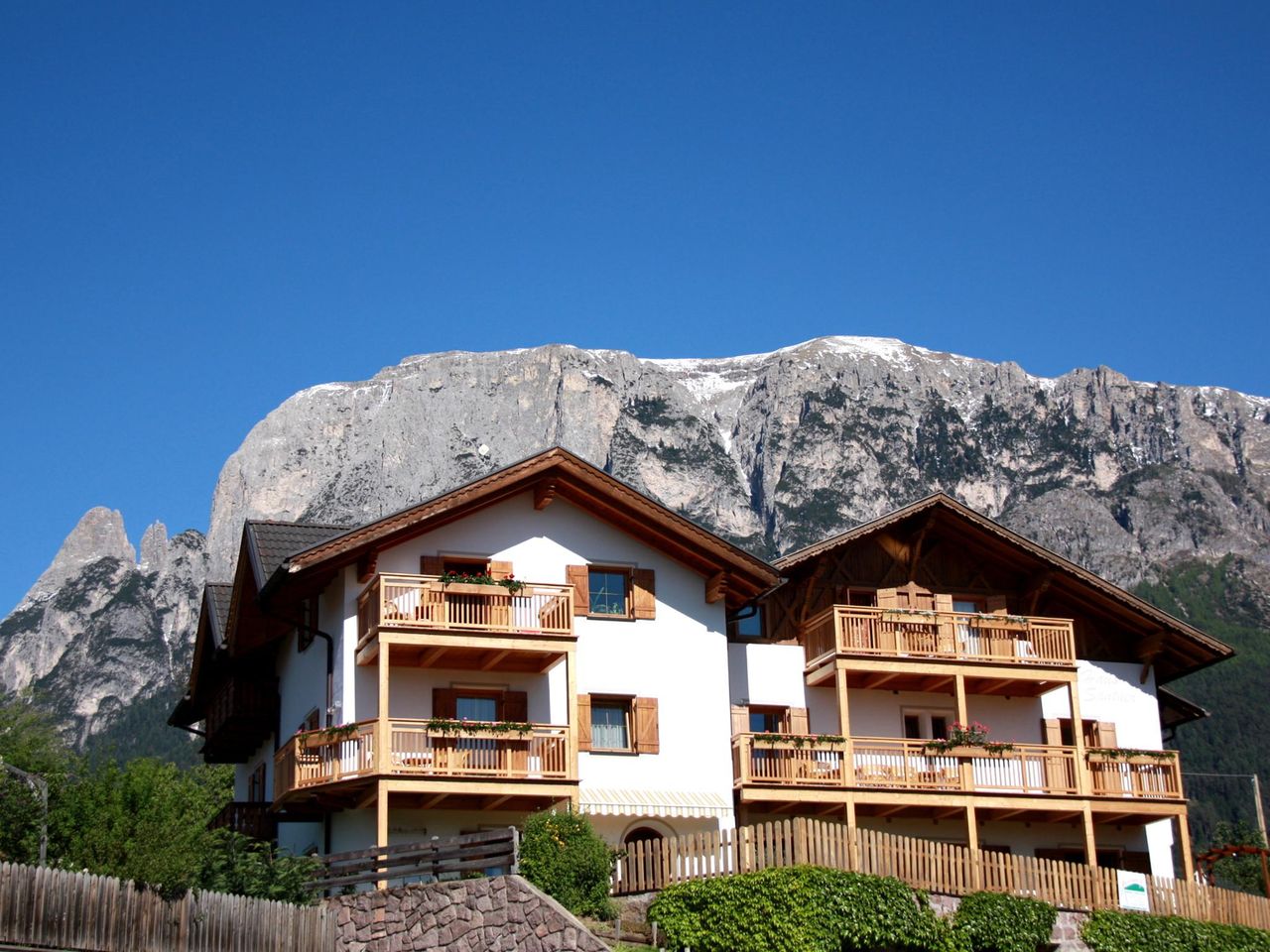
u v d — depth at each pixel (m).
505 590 39.56
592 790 40.12
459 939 30.91
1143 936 39.06
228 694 47.50
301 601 43.84
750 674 45.19
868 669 44.03
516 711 40.62
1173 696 50.38
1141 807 44.94
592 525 42.81
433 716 40.03
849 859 36.31
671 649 42.56
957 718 44.53
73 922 26.19
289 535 43.50
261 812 44.12
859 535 46.41
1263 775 135.12
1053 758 44.66
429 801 38.78
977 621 45.56
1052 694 47.69
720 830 39.62
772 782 42.34
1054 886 39.16
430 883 31.72
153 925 27.44
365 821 39.25
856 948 35.09
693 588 43.38
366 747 37.81
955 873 37.97
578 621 41.94
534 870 33.97
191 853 30.59
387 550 40.62
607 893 34.81
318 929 30.56
